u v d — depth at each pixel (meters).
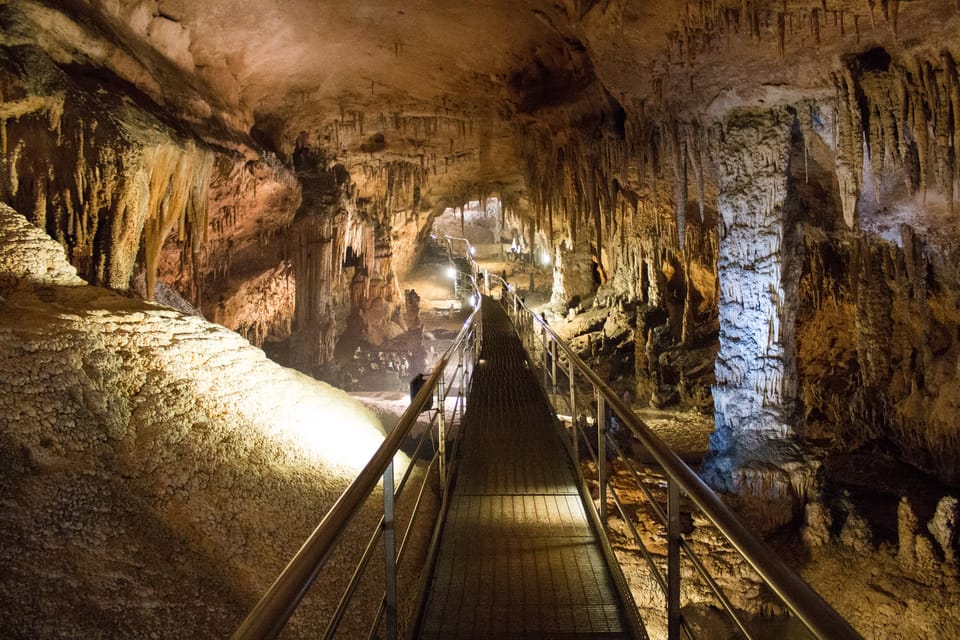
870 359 10.36
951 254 8.44
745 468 7.71
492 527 3.99
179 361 4.87
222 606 3.09
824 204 9.55
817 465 7.74
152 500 3.53
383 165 17.44
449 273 28.98
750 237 8.14
